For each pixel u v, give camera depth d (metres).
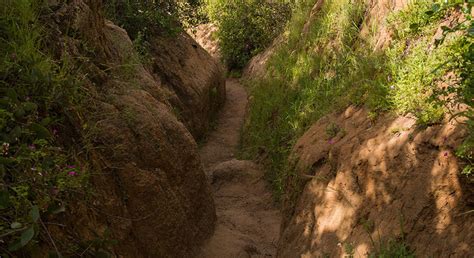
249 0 16.36
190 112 9.59
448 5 3.85
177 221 5.03
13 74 3.57
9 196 2.93
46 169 3.27
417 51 4.66
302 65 8.65
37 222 3.16
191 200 5.52
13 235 2.95
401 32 5.45
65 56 4.11
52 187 3.27
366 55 6.34
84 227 3.64
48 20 4.32
